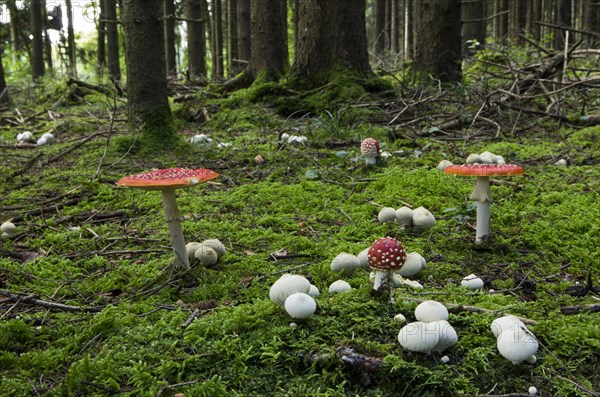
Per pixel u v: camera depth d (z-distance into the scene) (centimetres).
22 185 175
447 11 310
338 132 217
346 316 91
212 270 114
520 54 374
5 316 99
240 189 164
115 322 94
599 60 342
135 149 198
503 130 227
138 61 200
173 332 90
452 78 314
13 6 528
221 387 80
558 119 236
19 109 347
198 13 481
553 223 137
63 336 94
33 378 84
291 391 80
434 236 131
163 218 145
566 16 481
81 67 775
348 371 83
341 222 141
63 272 117
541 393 80
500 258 121
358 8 279
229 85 337
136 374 82
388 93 277
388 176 167
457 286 108
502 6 563
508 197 153
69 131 262
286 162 189
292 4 735
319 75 280
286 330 88
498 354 85
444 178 164
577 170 173
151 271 115
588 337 88
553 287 108
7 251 126
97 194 163
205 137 217
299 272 114
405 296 98
